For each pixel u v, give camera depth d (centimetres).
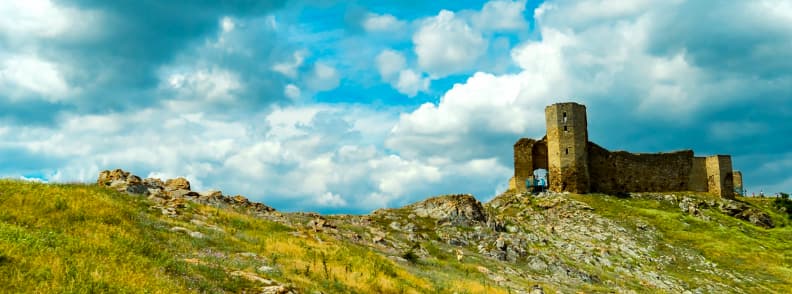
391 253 4219
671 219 7281
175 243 2512
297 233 3678
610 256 5797
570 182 8588
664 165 9169
